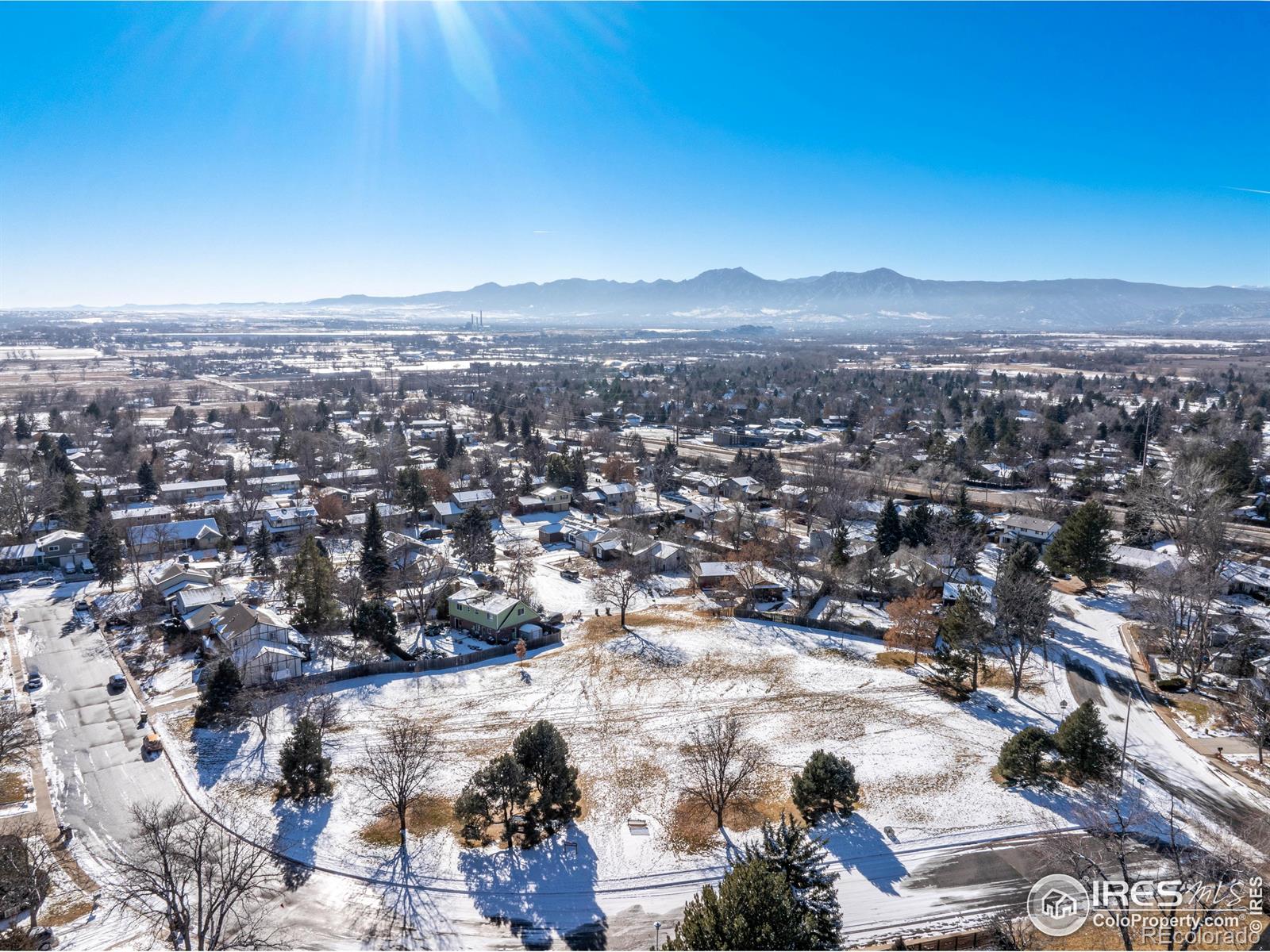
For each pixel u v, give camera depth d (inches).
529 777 1729.8
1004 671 2568.9
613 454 5969.5
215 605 2866.6
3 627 2837.1
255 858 1542.8
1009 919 1443.2
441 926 1429.6
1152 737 2143.2
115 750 1999.3
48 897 1455.5
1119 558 3531.0
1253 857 1592.0
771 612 3147.1
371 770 1875.0
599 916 1466.5
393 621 2696.9
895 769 1959.9
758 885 1080.2
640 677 2487.7
